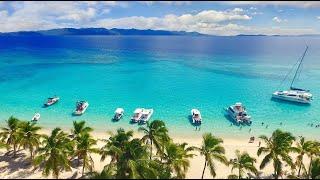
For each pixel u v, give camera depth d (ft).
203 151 158.51
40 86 377.50
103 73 466.70
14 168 174.60
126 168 134.31
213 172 153.79
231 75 473.26
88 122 261.44
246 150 212.23
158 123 177.37
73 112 282.56
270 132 248.52
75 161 184.44
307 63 647.56
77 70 488.44
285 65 602.85
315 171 142.10
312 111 298.15
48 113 281.33
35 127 177.47
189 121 266.36
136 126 254.88
